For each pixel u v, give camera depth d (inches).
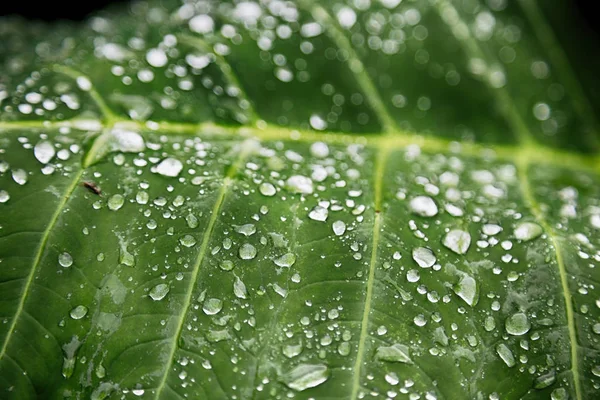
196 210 8.6
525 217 9.0
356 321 8.4
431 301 8.4
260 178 8.8
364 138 9.6
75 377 8.2
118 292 8.4
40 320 8.3
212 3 9.7
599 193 9.5
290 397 8.2
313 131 9.4
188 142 9.0
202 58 9.4
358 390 8.2
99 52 9.3
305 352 8.3
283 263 8.5
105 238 8.5
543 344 8.4
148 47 9.4
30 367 8.2
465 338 8.4
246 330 8.3
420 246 8.6
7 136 8.7
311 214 8.7
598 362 8.4
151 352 8.3
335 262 8.5
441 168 9.4
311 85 9.6
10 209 8.5
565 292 8.5
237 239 8.5
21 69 9.3
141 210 8.6
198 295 8.4
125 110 9.0
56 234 8.4
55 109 8.9
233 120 9.3
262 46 9.6
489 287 8.5
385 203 8.8
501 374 8.3
